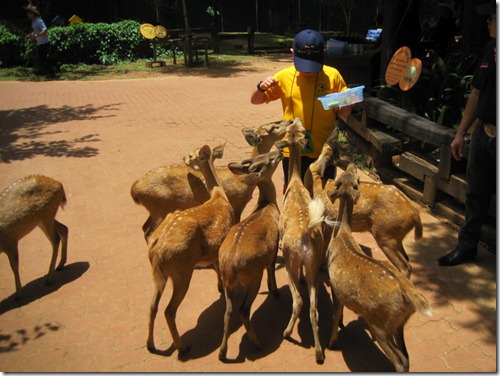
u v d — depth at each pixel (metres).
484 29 9.30
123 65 21.75
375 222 4.70
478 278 5.01
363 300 3.55
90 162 9.15
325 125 5.14
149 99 14.88
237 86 16.62
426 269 5.23
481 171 4.93
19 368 4.04
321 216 3.85
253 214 4.45
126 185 7.96
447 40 11.52
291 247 4.10
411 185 7.12
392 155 7.85
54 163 9.13
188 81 17.91
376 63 10.77
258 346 4.17
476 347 4.08
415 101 9.00
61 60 21.81
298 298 4.16
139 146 10.04
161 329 4.50
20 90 16.97
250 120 11.84
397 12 9.05
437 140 6.30
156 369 3.98
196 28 30.94
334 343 4.14
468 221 5.19
